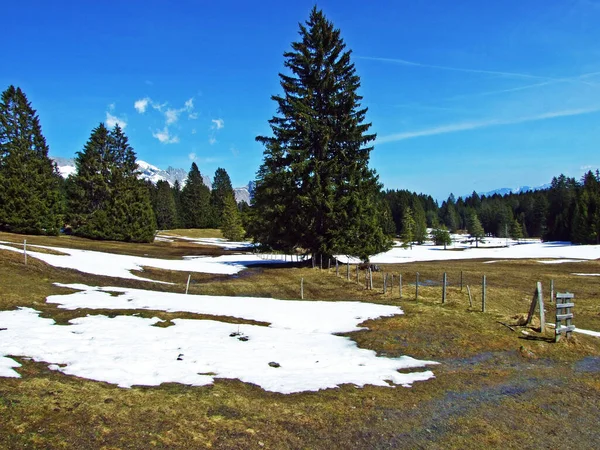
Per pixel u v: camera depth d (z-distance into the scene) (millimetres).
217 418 6891
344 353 11664
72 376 8203
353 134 32562
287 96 34031
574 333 14664
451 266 43250
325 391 8664
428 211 188750
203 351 10867
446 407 8305
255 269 34531
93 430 5977
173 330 13055
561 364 11578
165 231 96125
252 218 46125
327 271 31766
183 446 5887
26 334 11234
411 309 17203
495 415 8039
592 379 10438
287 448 6250
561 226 108188
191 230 100000
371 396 8578
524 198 169875
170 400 7367
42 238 43969
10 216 44906
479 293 23594
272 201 34344
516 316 15891
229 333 13086
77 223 58406
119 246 50094
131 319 14164
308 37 34281
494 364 11352
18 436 5527
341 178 33094
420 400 8602
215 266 34781
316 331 14203
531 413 8219
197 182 113438
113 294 18719
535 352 12438
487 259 55250
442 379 10008
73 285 20344
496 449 6695
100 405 6777
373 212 33531
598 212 86500
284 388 8664
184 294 20438
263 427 6797
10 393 6762
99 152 63750
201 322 14344
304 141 32625
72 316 14133
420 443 6742
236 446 6094
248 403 7672
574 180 148375
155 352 10461
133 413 6672
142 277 26234
